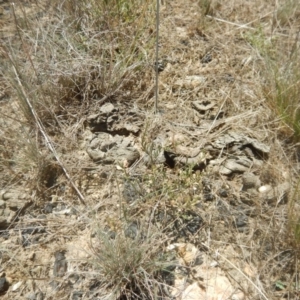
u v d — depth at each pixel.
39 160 1.01
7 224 0.93
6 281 0.85
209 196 0.98
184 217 0.91
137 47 1.29
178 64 1.29
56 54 1.20
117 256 0.82
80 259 0.85
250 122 1.12
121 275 0.82
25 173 1.02
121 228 0.90
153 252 0.85
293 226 0.87
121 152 1.05
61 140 1.08
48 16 1.34
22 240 0.91
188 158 1.03
